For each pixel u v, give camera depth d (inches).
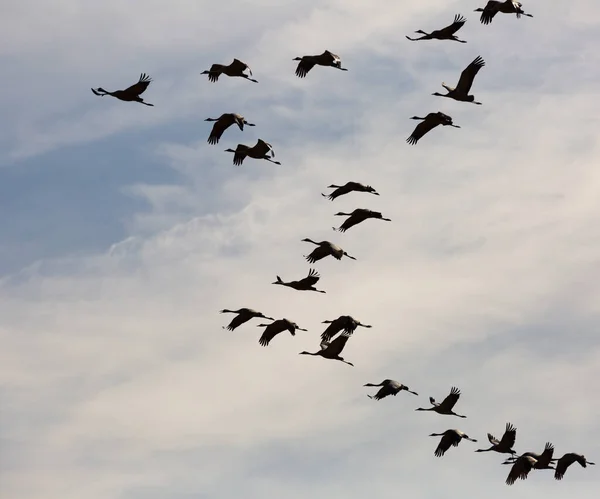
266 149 2620.6
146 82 2544.3
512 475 2593.5
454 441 2554.1
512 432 2596.0
